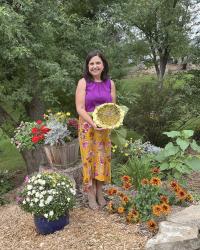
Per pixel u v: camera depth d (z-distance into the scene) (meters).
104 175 5.01
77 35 9.76
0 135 11.01
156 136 10.88
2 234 4.97
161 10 16.36
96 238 4.40
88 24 9.93
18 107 10.08
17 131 6.51
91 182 4.98
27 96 8.82
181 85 12.03
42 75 9.10
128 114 10.73
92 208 5.13
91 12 11.02
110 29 10.90
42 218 4.62
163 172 6.55
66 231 4.63
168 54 18.00
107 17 10.84
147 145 7.99
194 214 4.61
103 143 4.93
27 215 5.46
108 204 5.09
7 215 5.68
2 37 7.80
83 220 4.85
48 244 4.43
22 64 8.94
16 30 7.58
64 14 9.54
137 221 4.67
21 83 9.46
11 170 12.02
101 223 4.73
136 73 18.88
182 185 6.21
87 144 4.87
